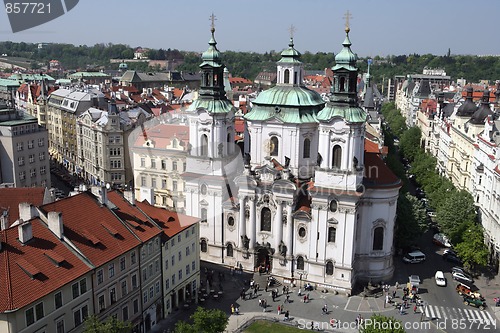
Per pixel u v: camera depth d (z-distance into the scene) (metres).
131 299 85.56
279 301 104.31
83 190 93.19
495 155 126.38
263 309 100.56
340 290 107.81
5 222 83.88
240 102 195.00
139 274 87.00
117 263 81.38
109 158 163.00
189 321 94.62
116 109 173.88
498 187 120.44
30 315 65.75
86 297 75.31
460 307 102.31
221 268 118.38
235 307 100.94
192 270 104.19
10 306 62.78
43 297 66.81
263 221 113.69
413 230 124.81
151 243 89.56
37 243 73.19
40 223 76.75
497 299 103.19
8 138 145.62
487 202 129.88
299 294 107.31
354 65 101.69
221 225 116.44
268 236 113.38
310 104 113.19
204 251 120.12
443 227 126.19
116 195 93.38
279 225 111.06
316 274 109.81
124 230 86.00
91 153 176.38
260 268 115.56
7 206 95.75
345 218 105.00
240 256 116.56
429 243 136.12
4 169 148.25
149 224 91.75
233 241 116.88
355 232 107.56
